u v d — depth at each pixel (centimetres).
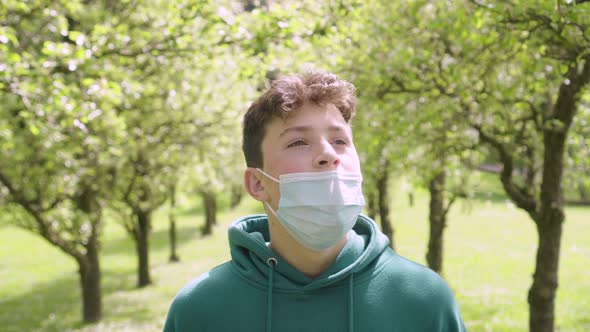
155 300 1684
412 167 864
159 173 1476
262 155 203
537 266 671
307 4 792
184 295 208
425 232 2711
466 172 912
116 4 1102
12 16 891
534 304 671
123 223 1848
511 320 1134
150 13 1043
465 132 764
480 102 662
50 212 1184
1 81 690
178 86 1303
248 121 208
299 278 200
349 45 846
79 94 786
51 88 695
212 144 1403
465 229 2767
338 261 199
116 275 2252
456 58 697
